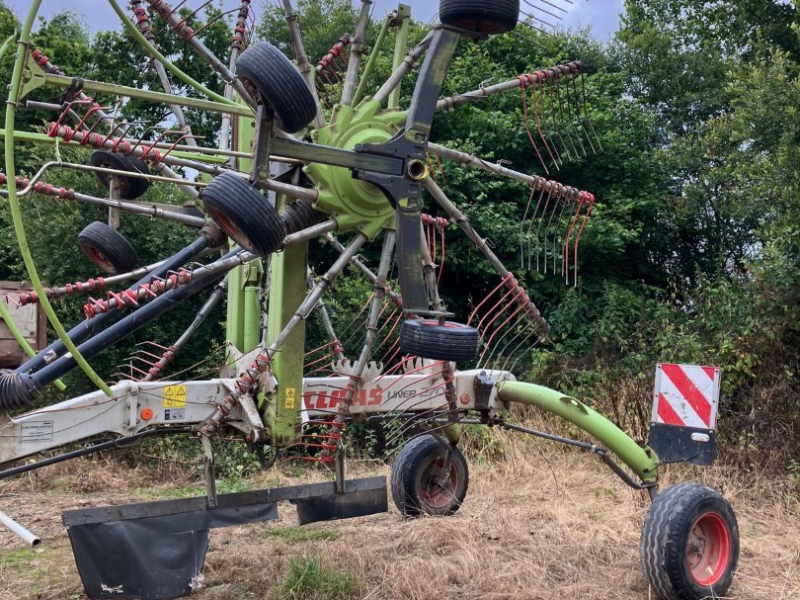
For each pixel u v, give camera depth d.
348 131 4.54
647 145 14.08
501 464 8.51
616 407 8.75
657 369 5.69
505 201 12.30
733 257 13.52
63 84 3.95
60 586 5.00
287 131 3.98
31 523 6.70
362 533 6.09
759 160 10.55
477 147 11.71
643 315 10.56
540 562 5.36
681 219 13.38
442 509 6.53
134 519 4.45
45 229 9.56
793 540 6.07
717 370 5.40
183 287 4.38
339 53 5.81
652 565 4.72
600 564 5.43
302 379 4.86
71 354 3.95
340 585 4.71
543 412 9.46
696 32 16.06
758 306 9.15
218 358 8.48
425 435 6.52
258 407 4.85
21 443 4.25
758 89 10.81
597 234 11.48
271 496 5.02
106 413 4.50
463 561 5.15
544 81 5.11
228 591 4.84
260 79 3.80
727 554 4.98
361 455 9.52
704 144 12.86
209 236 4.59
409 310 4.40
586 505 6.96
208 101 4.31
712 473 7.74
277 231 3.90
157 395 4.64
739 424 8.40
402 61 5.08
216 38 11.63
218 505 4.74
